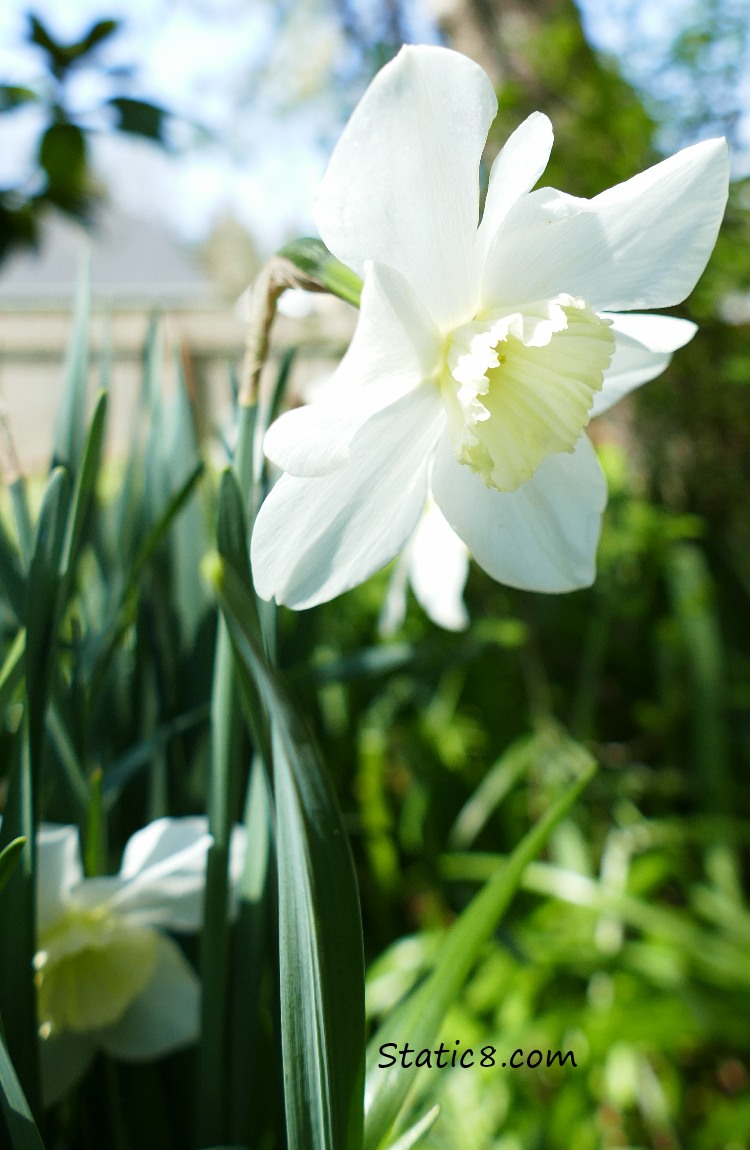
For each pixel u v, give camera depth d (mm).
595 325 238
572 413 245
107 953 270
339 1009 203
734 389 747
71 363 274
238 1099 252
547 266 240
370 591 717
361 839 587
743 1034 435
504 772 612
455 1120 411
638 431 812
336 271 223
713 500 799
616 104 699
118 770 286
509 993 488
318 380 457
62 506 233
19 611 263
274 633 247
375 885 552
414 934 586
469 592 731
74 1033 265
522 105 730
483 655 709
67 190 498
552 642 768
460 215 228
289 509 225
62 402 273
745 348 728
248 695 221
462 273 235
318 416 219
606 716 762
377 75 213
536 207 229
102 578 341
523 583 255
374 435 236
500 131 735
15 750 239
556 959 500
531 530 253
